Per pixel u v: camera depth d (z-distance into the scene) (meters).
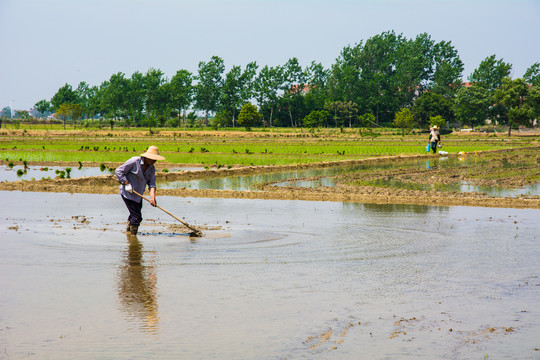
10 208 15.20
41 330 5.90
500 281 7.95
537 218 13.98
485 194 19.17
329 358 5.29
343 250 9.91
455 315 6.54
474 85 124.88
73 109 113.56
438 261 9.12
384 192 19.70
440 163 35.94
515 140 76.81
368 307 6.77
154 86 130.25
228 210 15.22
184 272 8.29
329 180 24.53
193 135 91.50
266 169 29.86
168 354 5.31
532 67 132.88
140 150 47.28
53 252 9.49
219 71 131.75
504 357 5.39
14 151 44.56
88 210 14.91
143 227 12.16
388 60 143.00
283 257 9.32
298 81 130.88
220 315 6.41
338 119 124.25
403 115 103.56
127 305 6.73
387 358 5.32
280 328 6.04
